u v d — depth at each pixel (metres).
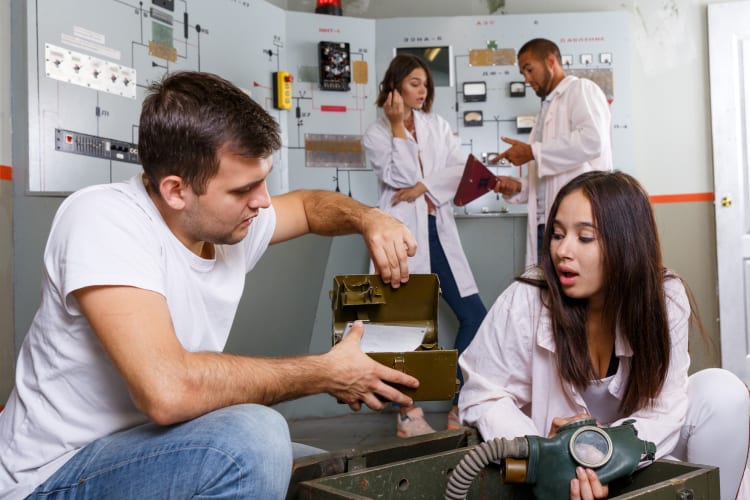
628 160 3.83
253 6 3.43
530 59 3.04
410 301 1.38
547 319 1.39
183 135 0.92
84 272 0.91
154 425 1.01
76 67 2.42
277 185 3.59
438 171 2.96
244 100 0.97
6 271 2.14
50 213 2.14
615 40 3.84
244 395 0.97
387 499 1.09
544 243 1.38
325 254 2.78
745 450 1.43
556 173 2.89
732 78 3.84
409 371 1.21
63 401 1.00
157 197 1.02
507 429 1.28
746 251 3.81
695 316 1.47
